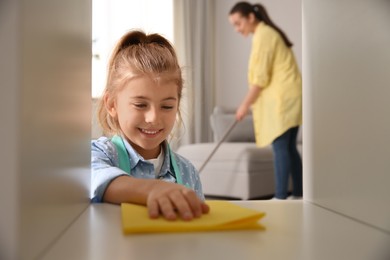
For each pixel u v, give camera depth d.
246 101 2.46
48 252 0.29
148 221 0.38
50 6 0.31
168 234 0.34
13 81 0.24
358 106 0.40
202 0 4.29
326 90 0.48
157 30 3.96
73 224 0.38
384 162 0.35
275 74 2.38
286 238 0.33
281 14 4.16
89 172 0.51
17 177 0.24
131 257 0.28
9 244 0.24
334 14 0.45
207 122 4.35
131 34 1.03
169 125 0.92
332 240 0.33
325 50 0.48
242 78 4.37
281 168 2.36
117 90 0.94
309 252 0.29
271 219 0.41
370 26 0.37
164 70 0.92
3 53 0.24
